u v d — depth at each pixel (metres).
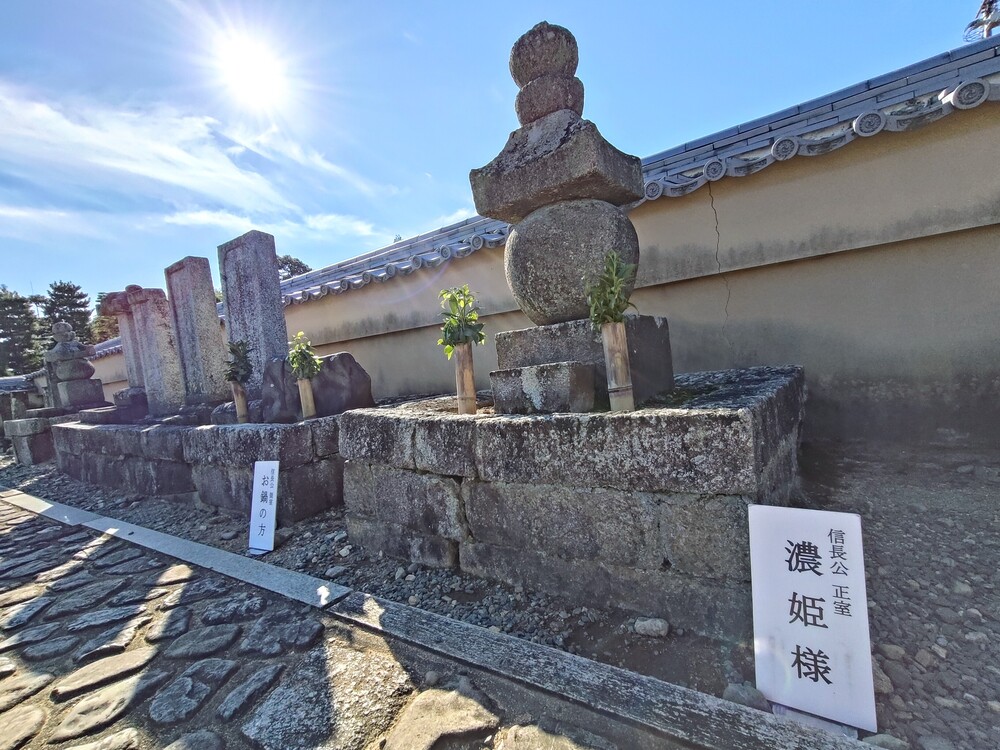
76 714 1.94
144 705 1.97
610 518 2.13
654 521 2.03
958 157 3.04
